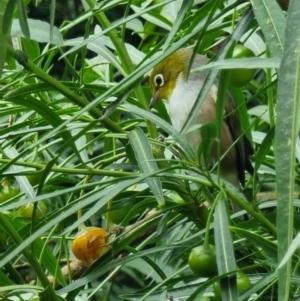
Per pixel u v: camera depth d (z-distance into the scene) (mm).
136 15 2117
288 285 2012
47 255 2178
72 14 2672
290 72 2025
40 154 2248
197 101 2094
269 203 2158
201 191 2170
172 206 2160
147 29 2365
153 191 2127
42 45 2508
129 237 2156
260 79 2418
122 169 2182
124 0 2137
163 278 2189
